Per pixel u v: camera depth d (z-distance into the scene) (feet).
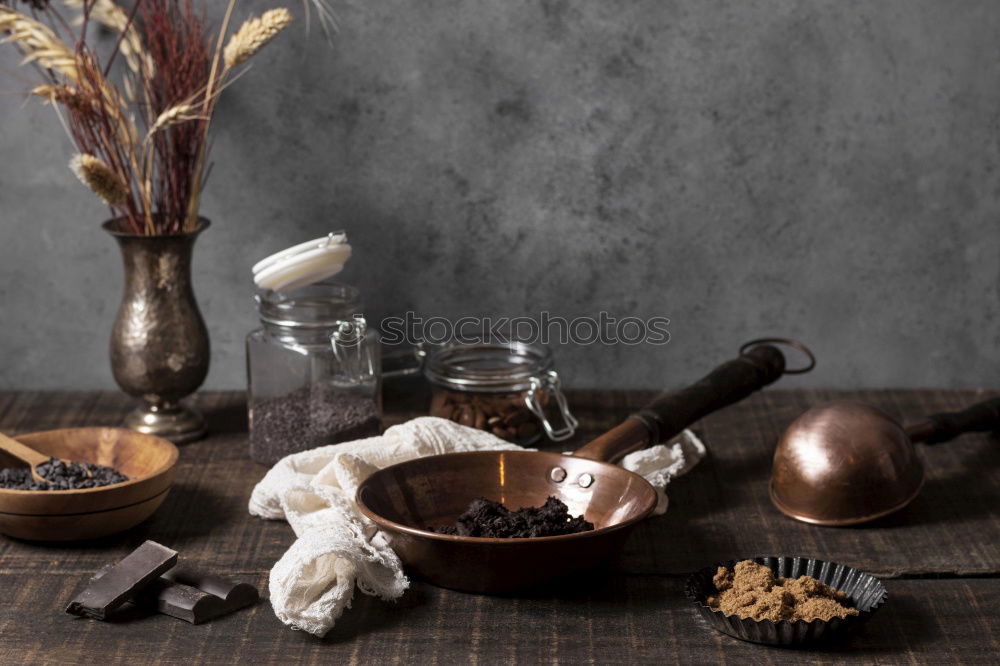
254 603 4.18
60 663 3.78
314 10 6.03
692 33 6.06
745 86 6.13
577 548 3.99
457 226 6.33
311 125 6.19
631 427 5.02
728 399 5.41
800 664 3.78
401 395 6.52
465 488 4.70
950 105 6.15
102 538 4.68
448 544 3.97
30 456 4.89
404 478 4.59
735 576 4.16
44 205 6.30
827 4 6.03
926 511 4.95
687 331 6.48
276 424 5.40
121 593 4.03
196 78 5.62
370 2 6.03
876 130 6.19
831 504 4.75
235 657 3.82
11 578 4.33
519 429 5.58
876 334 6.48
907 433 5.22
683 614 4.09
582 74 6.11
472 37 6.07
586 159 6.23
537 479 4.72
